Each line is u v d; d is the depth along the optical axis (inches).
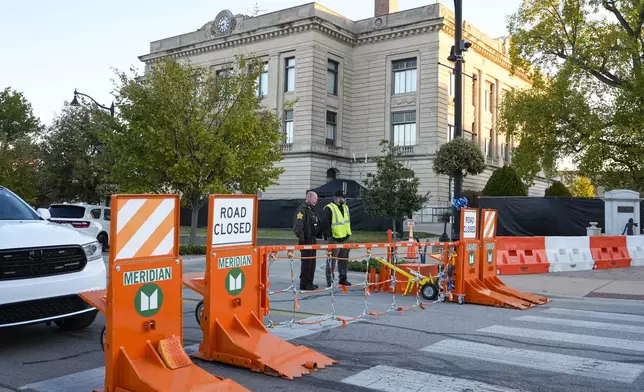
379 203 1050.7
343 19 1804.9
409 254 503.2
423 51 1685.5
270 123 849.5
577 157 1135.6
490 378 210.7
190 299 390.0
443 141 1680.6
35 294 235.9
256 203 242.5
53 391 189.8
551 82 1123.3
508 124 1188.5
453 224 582.9
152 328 184.5
